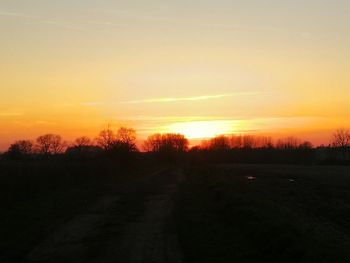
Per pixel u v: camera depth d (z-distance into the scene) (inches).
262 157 6343.5
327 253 552.1
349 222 1159.0
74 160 2556.6
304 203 1525.6
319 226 954.1
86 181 2162.9
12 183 1332.4
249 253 637.3
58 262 610.2
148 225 917.2
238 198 1131.9
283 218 805.2
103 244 725.9
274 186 2244.1
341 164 5157.5
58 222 953.5
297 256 562.6
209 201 1320.1
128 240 760.3
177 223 931.3
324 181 2652.6
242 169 4131.4
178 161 6545.3
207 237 760.3
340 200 1721.2
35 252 671.1
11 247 693.9
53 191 1633.9
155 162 5826.8
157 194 1633.9
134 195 1583.4
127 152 3435.0
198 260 613.6
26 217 1013.2
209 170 2994.6
